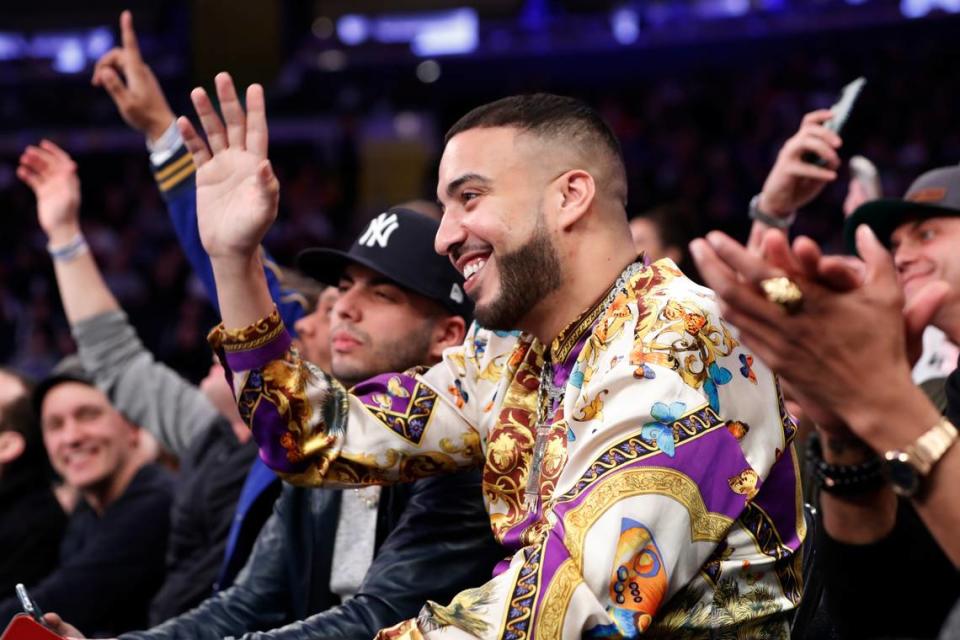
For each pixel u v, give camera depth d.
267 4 15.24
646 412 2.55
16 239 20.72
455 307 3.89
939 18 19.53
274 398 3.05
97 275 5.52
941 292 1.82
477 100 22.77
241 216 2.96
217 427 5.40
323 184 20.25
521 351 3.11
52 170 5.51
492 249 2.86
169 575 5.28
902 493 1.79
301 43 22.67
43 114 23.45
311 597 3.79
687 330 2.65
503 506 3.01
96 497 5.94
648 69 21.83
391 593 3.31
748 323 1.81
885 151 17.28
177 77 22.09
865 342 1.78
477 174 2.86
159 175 4.62
